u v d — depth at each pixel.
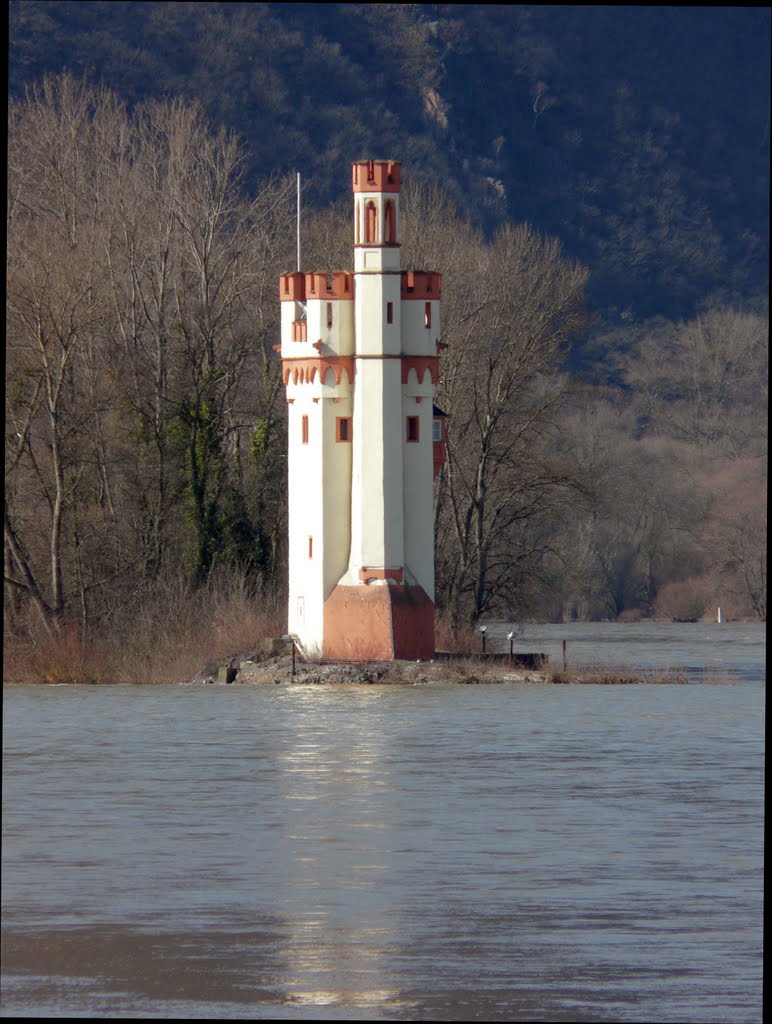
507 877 148.50
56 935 128.62
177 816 180.38
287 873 150.25
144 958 122.31
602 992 115.19
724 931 129.88
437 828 172.50
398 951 124.75
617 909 136.88
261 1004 112.62
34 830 171.38
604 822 176.50
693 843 164.12
